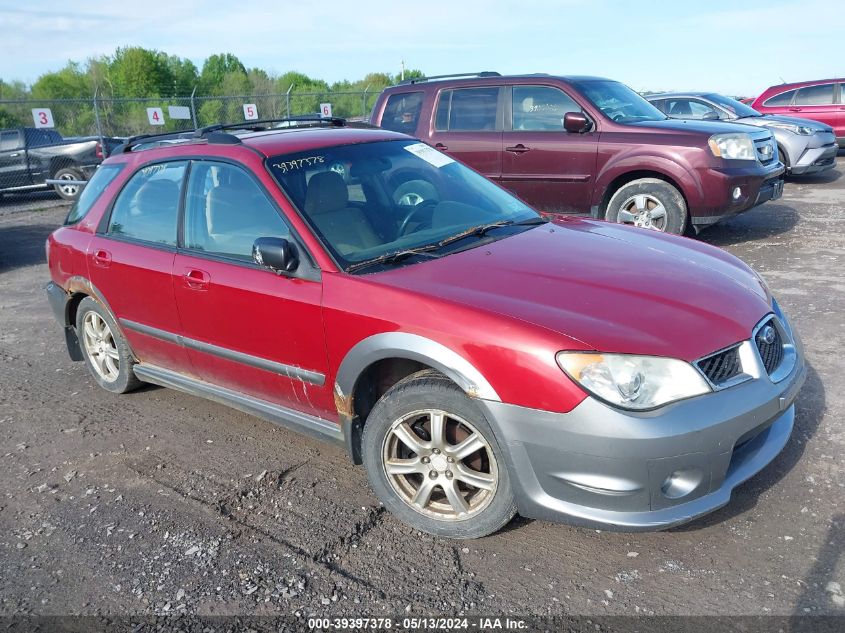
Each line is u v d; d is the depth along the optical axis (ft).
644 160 24.29
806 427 12.26
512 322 8.89
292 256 10.87
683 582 8.87
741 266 11.61
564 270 10.32
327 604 9.00
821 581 8.68
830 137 41.81
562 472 8.70
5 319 23.48
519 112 26.53
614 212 25.58
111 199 14.93
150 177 14.08
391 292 9.91
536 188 26.58
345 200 11.84
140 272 13.64
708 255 11.73
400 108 29.17
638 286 9.84
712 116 41.37
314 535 10.44
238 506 11.39
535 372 8.59
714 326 9.09
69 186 52.49
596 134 25.17
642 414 8.34
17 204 51.93
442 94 27.89
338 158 12.63
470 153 27.35
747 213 32.96
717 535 9.71
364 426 10.50
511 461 8.98
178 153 13.61
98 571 9.96
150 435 14.23
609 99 26.22
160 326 13.73
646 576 9.04
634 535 9.87
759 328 9.55
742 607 8.38
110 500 11.87
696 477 8.56
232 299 11.84
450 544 10.02
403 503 10.30
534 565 9.43
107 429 14.66
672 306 9.34
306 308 10.72
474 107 27.27
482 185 14.03
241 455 13.10
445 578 9.31
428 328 9.37
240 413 15.02
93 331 16.22
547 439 8.65
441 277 10.16
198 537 10.61
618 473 8.41
